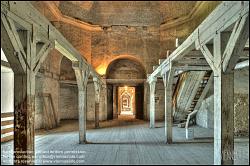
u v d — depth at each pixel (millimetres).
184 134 10609
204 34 4516
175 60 7797
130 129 12688
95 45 18375
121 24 18484
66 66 17344
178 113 14516
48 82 13867
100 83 15594
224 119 3764
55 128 13266
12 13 3379
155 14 18109
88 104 18062
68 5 16297
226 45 3775
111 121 17516
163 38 18219
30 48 4027
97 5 17750
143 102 19672
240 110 9820
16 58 3541
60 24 16406
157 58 18359
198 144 8258
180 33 17328
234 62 3535
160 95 18219
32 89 4082
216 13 3920
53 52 14719
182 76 13672
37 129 12602
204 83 12594
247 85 9734
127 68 19844
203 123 12891
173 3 16703
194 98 13391
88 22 18094
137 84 20109
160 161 5969
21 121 3811
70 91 18969
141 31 18484
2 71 10836
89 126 14164
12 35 3383
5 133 8992
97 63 18328
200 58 8320
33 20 4137
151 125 13281
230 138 3773
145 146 7938
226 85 3764
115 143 8516
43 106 13039
